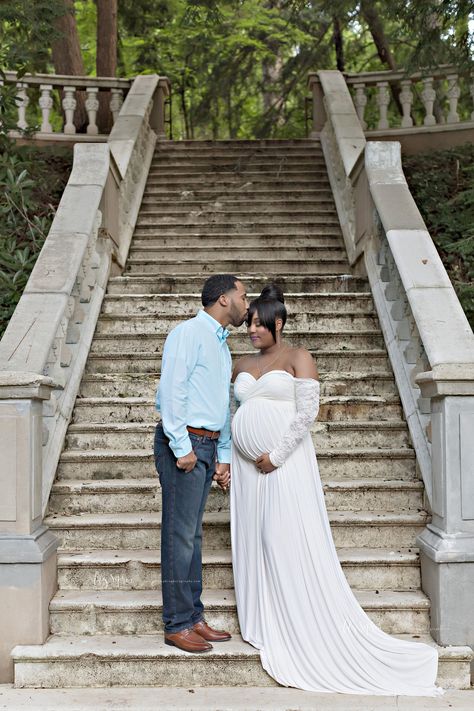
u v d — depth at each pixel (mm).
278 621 3664
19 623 3779
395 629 3939
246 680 3664
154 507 4633
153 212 9305
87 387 5590
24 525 3799
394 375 5480
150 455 4859
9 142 8633
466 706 3393
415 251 5398
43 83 11328
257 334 3852
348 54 16516
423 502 4609
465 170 9391
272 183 10078
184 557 3682
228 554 4273
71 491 4613
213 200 9688
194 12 10109
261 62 17094
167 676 3678
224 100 16484
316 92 11914
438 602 3787
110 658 3674
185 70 16266
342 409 5258
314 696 3500
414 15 7695
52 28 7816
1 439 3791
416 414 4918
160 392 3666
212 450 3756
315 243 8602
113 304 6547
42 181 9188
